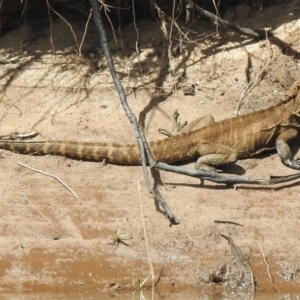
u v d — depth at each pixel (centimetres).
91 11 1512
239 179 1287
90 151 1345
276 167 1347
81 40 1600
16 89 1510
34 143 1363
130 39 1591
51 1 1609
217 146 1338
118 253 1212
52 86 1510
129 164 1346
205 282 1183
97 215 1266
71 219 1263
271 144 1366
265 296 1162
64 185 1315
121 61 1548
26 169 1347
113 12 1598
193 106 1459
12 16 1623
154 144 1330
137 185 1308
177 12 1579
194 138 1340
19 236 1243
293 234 1227
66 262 1208
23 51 1594
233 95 1478
